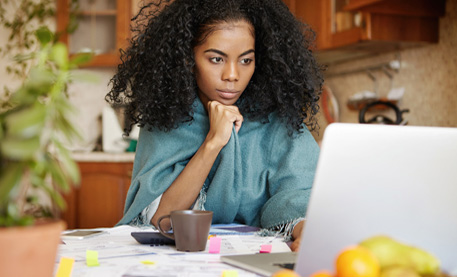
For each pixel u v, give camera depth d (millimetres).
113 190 3279
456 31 2395
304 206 1175
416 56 2656
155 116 1394
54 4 3732
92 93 3818
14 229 485
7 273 478
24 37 3715
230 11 1283
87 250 821
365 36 2486
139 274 718
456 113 2387
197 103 1408
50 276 521
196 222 887
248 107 1428
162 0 1496
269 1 1396
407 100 2717
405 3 2426
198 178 1318
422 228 633
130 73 1444
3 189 470
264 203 1386
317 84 1522
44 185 516
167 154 1391
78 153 3293
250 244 995
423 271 626
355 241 622
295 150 1365
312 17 3029
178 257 845
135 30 1516
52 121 503
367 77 3023
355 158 614
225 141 1313
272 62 1380
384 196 621
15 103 547
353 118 3145
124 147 3479
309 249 625
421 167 633
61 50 525
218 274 730
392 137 623
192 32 1314
